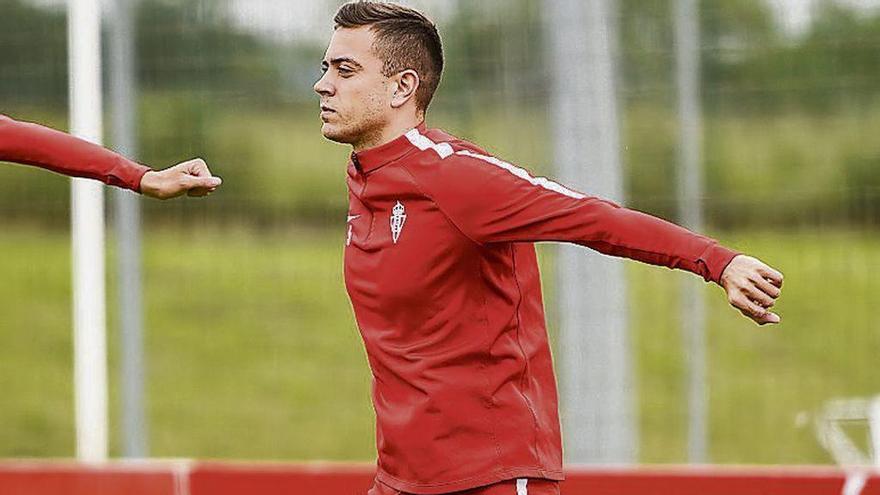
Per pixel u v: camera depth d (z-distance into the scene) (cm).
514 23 2645
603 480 1888
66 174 1065
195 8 2586
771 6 2467
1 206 3117
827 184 2684
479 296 1094
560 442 1158
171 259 2998
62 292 3319
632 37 2489
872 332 2841
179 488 1994
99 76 2141
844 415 2753
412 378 1103
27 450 3056
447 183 1060
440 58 1146
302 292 3081
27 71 2569
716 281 988
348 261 1143
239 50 2608
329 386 3112
